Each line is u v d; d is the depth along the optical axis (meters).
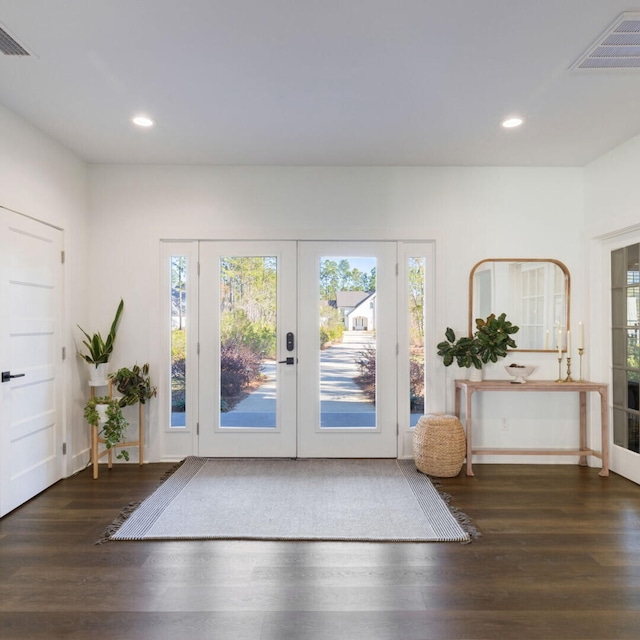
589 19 1.97
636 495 3.12
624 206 3.36
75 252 3.60
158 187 3.84
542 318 3.87
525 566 2.21
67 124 3.05
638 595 1.98
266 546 2.41
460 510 2.86
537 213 3.87
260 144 3.40
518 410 3.88
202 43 2.15
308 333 3.92
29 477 3.02
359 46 2.17
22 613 1.85
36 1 1.84
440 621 1.81
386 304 3.91
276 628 1.77
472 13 1.93
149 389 3.71
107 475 3.51
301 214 3.88
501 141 3.34
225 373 3.93
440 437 3.46
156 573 2.14
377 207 3.88
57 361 3.36
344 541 2.46
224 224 3.86
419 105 2.79
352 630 1.76
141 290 3.84
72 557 2.29
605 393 3.50
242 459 3.88
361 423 3.93
